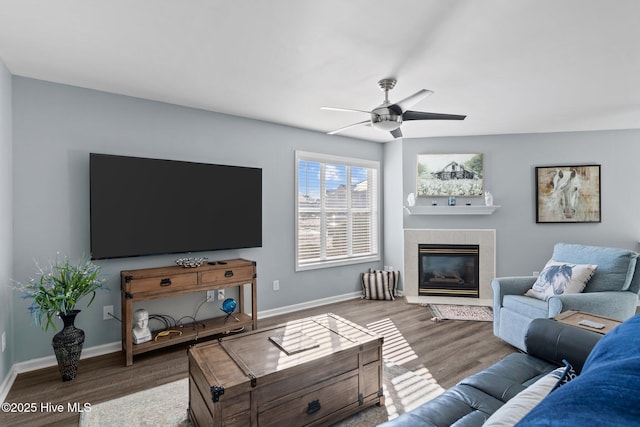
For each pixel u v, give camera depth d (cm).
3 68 247
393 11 186
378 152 527
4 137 248
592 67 261
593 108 363
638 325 75
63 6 182
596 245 465
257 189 391
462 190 491
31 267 273
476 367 273
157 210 323
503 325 318
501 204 484
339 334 225
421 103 347
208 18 194
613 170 462
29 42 220
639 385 45
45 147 279
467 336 343
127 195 306
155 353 304
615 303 280
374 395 216
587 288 303
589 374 54
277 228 416
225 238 367
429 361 284
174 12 188
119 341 308
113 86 294
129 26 202
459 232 490
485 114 386
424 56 241
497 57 243
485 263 483
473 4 180
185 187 340
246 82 288
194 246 346
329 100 334
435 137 500
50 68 258
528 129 457
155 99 327
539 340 192
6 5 180
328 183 475
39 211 276
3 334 241
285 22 198
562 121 416
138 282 284
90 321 296
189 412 203
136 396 232
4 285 245
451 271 499
